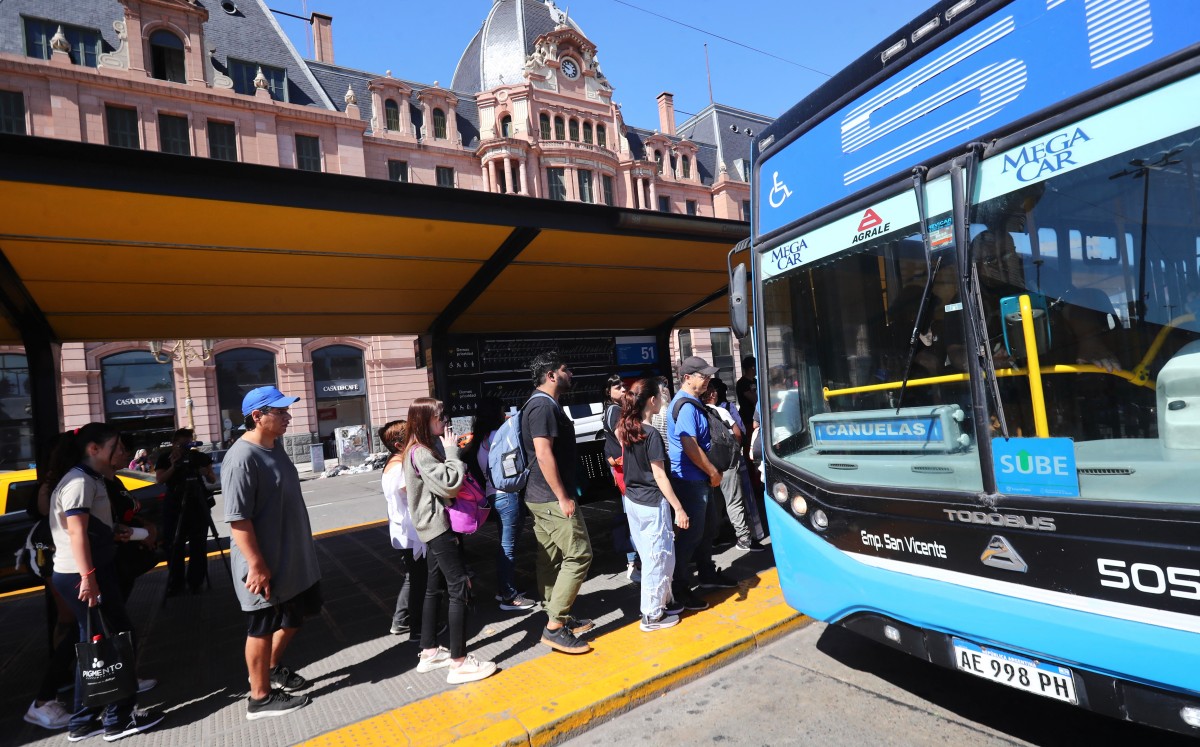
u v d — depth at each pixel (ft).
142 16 75.66
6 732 11.53
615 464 14.88
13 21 71.36
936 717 10.00
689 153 126.41
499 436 14.35
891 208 9.61
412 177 94.32
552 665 12.20
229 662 14.01
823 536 10.34
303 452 84.33
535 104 103.65
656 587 13.33
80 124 71.05
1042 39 8.05
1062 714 9.87
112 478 12.91
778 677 11.81
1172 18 6.99
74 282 15.76
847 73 10.58
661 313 27.71
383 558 22.88
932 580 8.68
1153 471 6.82
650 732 10.29
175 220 13.12
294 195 12.95
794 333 11.25
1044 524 7.55
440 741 9.74
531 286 21.58
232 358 82.33
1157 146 7.02
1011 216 8.16
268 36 88.69
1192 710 6.52
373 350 89.86
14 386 75.46
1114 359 7.25
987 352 8.16
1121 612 6.93
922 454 8.97
